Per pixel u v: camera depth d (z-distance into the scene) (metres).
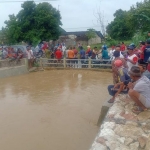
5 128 6.62
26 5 27.19
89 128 6.57
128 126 4.36
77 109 7.97
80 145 5.69
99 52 17.34
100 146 3.73
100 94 9.65
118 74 6.56
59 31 28.61
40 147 5.62
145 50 7.59
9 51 15.36
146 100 4.92
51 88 10.80
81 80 12.36
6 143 5.82
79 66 15.62
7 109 8.11
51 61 16.16
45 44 19.45
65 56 17.67
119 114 4.90
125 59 7.42
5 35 30.80
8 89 10.86
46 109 8.02
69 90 10.37
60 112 7.73
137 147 3.71
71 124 6.82
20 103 8.72
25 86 11.35
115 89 6.58
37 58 16.38
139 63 7.73
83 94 9.69
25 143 5.80
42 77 13.50
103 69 14.78
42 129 6.53
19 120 7.14
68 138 6.02
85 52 16.08
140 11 22.56
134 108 5.08
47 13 27.30
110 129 4.27
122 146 3.73
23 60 15.06
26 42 28.31
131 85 5.36
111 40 38.06
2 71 13.49
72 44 41.00
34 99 9.16
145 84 4.91
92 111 7.79
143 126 4.34
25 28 27.56
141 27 23.28
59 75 13.91
